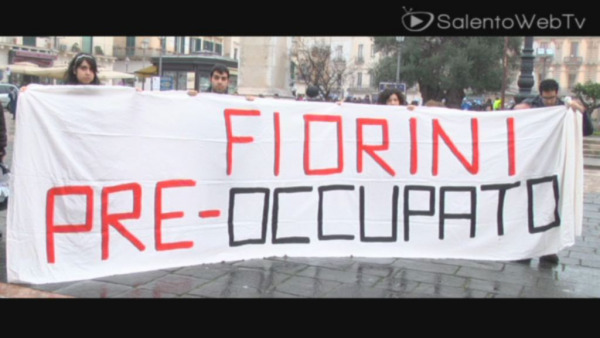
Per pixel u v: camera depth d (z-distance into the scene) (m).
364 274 4.59
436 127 5.23
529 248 5.21
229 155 4.79
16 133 3.95
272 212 4.97
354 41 56.25
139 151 4.40
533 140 5.23
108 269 4.29
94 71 4.86
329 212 5.11
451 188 5.22
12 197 3.96
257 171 4.90
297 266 4.73
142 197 4.43
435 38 32.88
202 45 54.25
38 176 4.02
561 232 5.18
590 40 57.06
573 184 5.16
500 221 5.23
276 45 20.14
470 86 33.16
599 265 5.23
